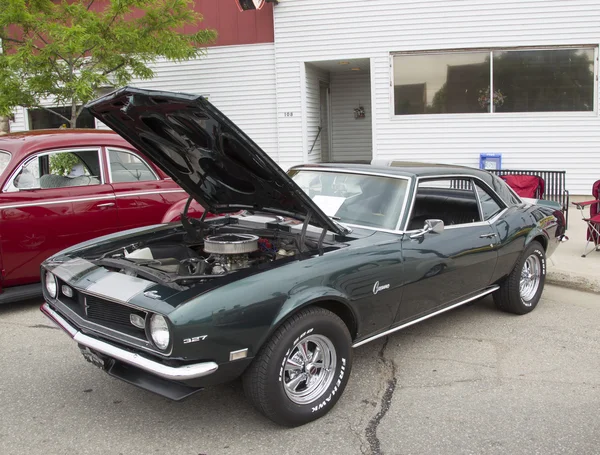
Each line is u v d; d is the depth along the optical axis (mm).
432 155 12016
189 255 4395
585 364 4484
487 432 3465
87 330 3449
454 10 11484
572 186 11492
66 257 4059
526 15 11219
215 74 13016
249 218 4902
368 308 3881
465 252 4645
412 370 4379
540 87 11438
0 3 8938
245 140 3295
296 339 3355
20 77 9391
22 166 5738
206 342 3018
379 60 11953
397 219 4246
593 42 11039
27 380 4195
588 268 6910
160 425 3564
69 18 9953
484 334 5152
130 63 10414
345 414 3695
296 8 12164
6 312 5832
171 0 10336
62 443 3355
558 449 3277
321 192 4773
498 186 5422
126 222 6320
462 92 11766
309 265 3535
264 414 3385
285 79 12492
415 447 3301
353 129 14875
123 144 6434
